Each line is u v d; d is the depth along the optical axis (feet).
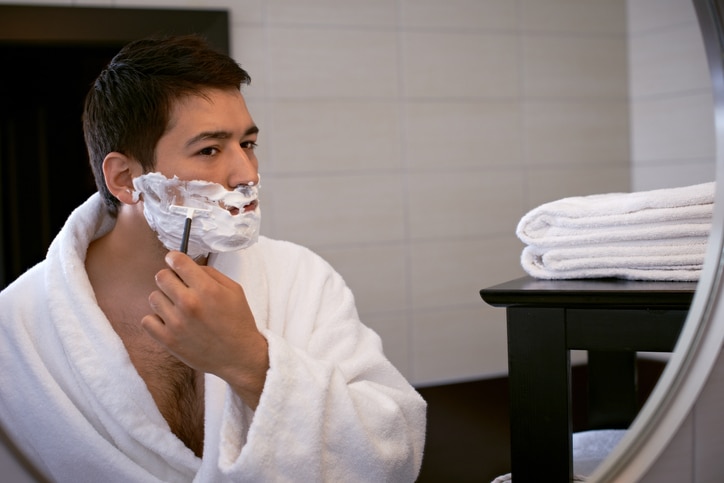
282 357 2.31
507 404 6.05
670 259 2.60
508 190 8.32
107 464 2.49
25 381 2.51
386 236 7.86
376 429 2.52
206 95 2.44
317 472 2.31
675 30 8.23
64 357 2.56
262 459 2.22
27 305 2.60
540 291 2.45
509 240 8.35
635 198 2.68
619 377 3.62
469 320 8.18
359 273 7.77
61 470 2.51
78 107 8.11
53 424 2.48
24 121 8.13
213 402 2.48
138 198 2.53
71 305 2.55
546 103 8.45
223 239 2.47
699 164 8.10
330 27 7.61
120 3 6.82
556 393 2.48
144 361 2.69
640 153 8.74
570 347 2.46
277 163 7.48
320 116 7.61
